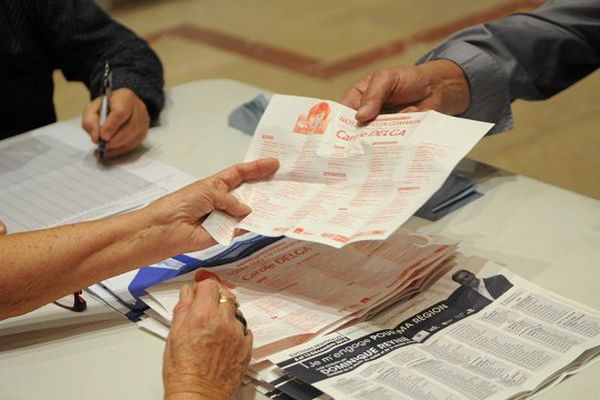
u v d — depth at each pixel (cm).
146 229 101
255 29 395
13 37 169
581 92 317
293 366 85
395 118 109
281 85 331
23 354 95
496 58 134
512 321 93
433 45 360
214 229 103
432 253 103
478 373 84
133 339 96
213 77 344
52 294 98
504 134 289
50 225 123
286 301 98
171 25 409
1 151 149
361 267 103
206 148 145
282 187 108
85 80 173
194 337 83
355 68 342
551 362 85
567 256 107
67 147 150
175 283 103
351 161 106
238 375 84
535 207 119
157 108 156
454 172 131
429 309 96
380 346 89
